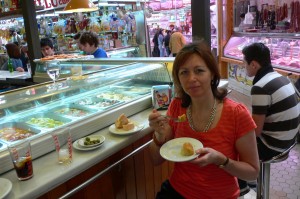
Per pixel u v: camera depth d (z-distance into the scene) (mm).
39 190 1117
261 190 2023
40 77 3287
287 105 1776
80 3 3182
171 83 2389
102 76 2199
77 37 4941
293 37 3715
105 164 1515
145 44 6262
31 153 1328
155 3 6828
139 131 1636
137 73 2273
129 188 1716
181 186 1299
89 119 1661
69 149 1350
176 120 1333
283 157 1865
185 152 1160
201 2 2430
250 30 4797
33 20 3711
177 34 5680
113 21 5488
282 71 3529
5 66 5121
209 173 1217
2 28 6738
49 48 4094
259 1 4602
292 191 2367
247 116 1188
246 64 2002
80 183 1382
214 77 1240
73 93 2002
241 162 1194
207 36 2490
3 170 1250
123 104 1926
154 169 1918
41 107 1809
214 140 1209
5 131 1609
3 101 1643
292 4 3732
